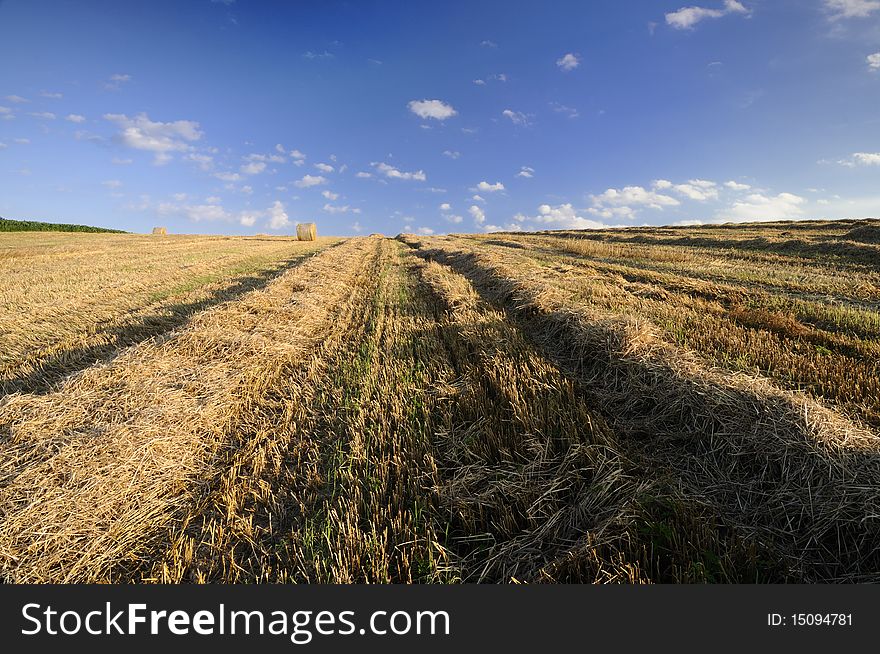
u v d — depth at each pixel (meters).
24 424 4.12
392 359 6.30
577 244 22.14
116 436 4.00
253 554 3.08
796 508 3.14
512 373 5.29
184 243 32.69
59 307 10.16
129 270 16.61
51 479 3.49
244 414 5.00
